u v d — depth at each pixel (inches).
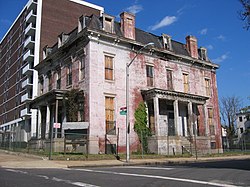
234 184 317.7
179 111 1208.2
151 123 1094.4
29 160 724.7
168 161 786.2
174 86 1211.2
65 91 1010.7
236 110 2571.4
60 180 362.6
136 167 603.8
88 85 954.1
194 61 1310.3
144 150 1021.8
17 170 522.9
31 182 340.8
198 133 1237.7
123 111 785.6
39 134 1153.4
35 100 1177.4
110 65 1021.2
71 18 1989.4
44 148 984.3
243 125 3006.9
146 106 1077.8
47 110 1069.8
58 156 770.8
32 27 1872.5
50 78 1253.7
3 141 1360.7
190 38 1355.8
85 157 779.4
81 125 927.7
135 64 1093.8
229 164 681.0
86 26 1008.9
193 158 930.1
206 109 1208.2
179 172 462.0
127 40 1062.4
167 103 1160.8
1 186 305.4
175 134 1054.4
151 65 1148.5
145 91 1071.0
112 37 1022.4
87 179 373.1
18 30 2278.5
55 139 939.3
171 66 1226.6
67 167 613.0
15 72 2210.9
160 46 1210.0
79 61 1033.5
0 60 2741.1
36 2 1923.0
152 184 319.9
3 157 804.0
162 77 1177.4
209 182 335.0
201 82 1342.3
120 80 1032.8
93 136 914.7
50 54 1215.6
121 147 979.3
